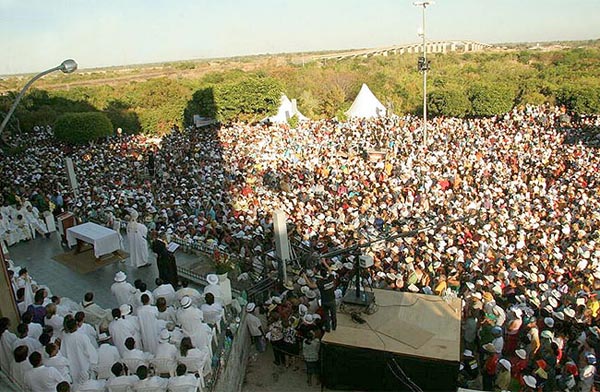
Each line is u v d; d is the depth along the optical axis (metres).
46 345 9.37
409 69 89.31
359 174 28.59
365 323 12.12
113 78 140.38
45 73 12.41
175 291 12.99
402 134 41.88
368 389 11.45
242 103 57.56
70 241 17.91
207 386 9.93
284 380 12.37
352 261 15.46
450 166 28.86
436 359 10.70
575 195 23.08
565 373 10.88
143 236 16.41
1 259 10.87
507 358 11.68
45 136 54.59
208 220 20.34
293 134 45.03
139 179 31.05
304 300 13.23
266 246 17.81
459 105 52.03
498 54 107.00
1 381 9.60
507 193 24.02
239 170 32.34
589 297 13.09
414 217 20.27
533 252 16.39
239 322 12.64
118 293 12.34
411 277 14.44
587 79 63.28
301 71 82.31
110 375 9.74
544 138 36.62
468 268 15.02
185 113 60.56
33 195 22.97
